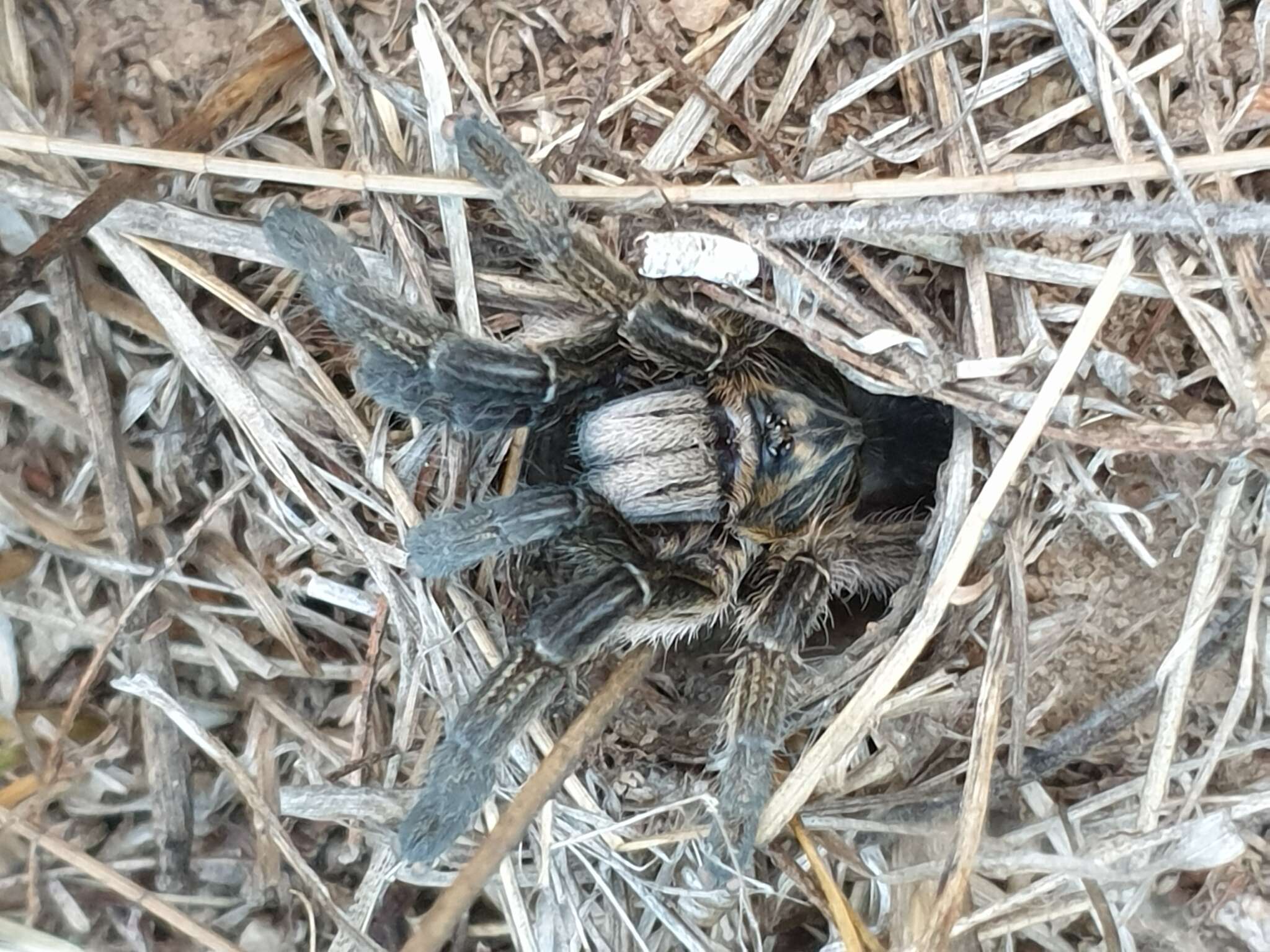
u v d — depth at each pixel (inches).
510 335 5.4
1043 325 5.0
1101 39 4.7
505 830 4.6
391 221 4.9
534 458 5.7
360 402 5.3
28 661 5.1
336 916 4.9
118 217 4.9
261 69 5.0
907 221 4.8
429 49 4.9
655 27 5.1
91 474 5.2
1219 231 4.6
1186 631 4.9
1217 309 4.7
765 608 5.2
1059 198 4.8
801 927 5.5
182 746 5.2
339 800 5.0
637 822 5.3
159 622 5.1
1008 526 5.1
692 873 5.3
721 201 4.9
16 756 5.0
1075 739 5.1
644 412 5.4
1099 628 5.3
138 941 5.1
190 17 5.1
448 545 4.7
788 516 5.7
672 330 5.1
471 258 5.1
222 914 5.2
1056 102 5.0
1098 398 4.9
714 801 5.0
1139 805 5.1
